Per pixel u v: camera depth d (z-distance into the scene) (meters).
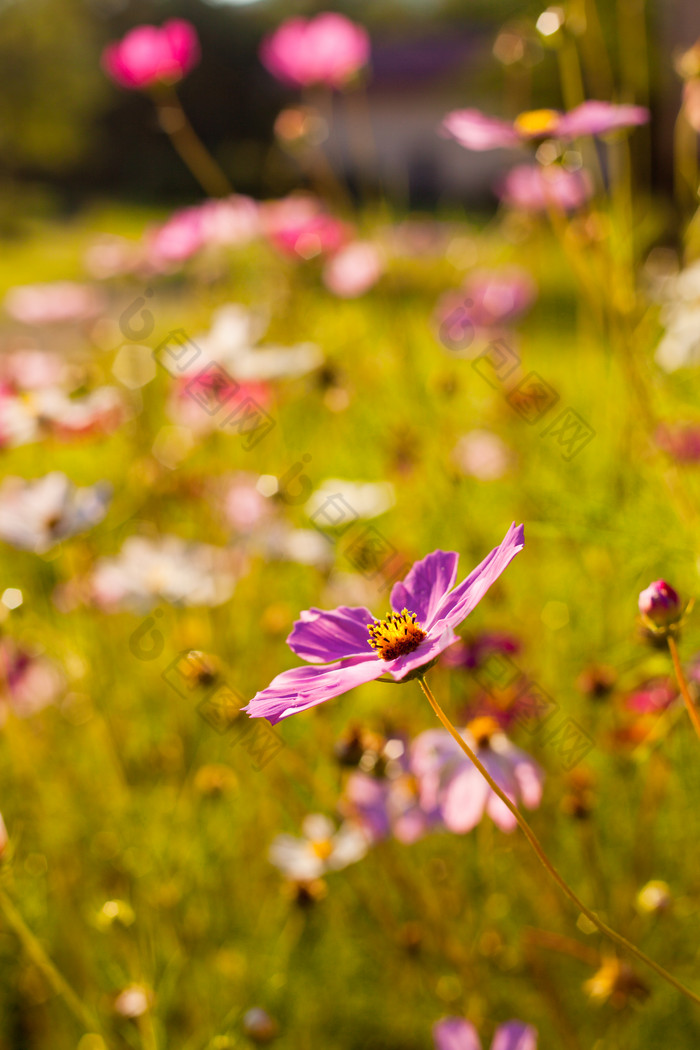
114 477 1.20
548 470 1.16
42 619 1.09
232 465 1.26
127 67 1.24
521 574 1.15
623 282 1.01
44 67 12.09
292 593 1.21
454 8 10.73
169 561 1.10
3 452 1.14
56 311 1.43
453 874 1.04
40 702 1.10
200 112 12.18
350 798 0.96
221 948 1.05
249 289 1.34
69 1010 1.03
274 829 1.08
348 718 1.09
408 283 1.35
